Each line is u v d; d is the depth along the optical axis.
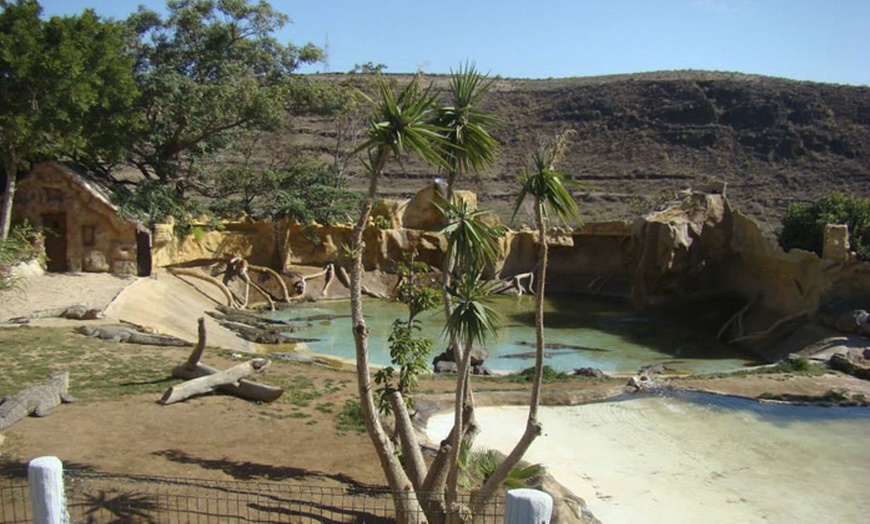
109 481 12.38
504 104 100.50
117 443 14.71
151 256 39.47
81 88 31.67
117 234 37.69
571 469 16.89
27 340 22.86
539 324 11.22
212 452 14.72
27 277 32.41
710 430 19.66
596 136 91.44
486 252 11.47
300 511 11.98
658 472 16.86
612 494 15.59
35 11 32.28
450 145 12.07
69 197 37.22
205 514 11.34
